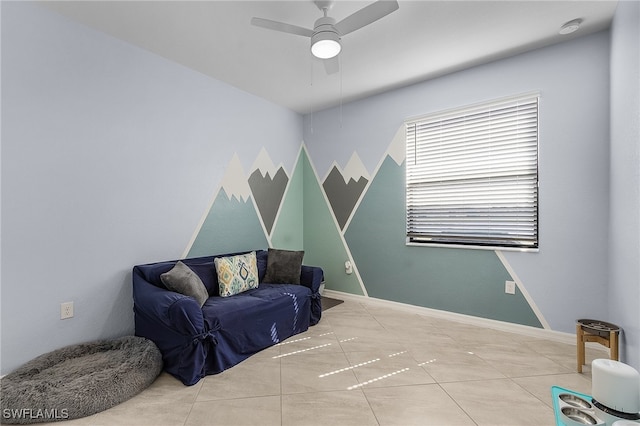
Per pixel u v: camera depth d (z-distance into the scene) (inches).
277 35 103.1
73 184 94.0
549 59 110.2
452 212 133.5
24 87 84.8
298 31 84.4
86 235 96.7
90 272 97.5
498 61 120.1
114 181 103.3
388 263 150.9
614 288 92.7
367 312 143.9
